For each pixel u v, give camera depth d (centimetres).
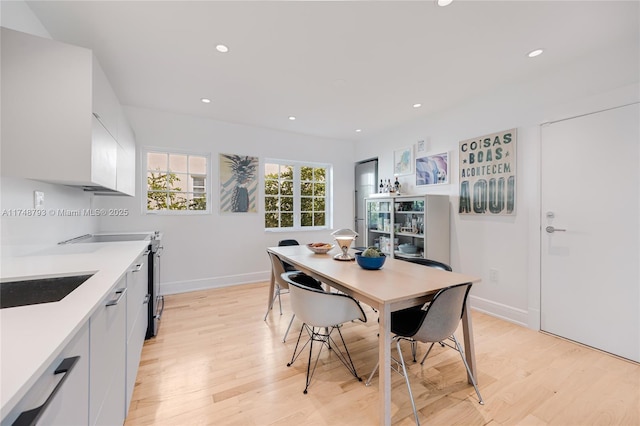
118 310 123
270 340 233
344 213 500
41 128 130
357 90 281
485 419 147
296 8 164
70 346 71
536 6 163
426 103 315
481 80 260
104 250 179
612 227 209
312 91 283
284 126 409
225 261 392
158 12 167
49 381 61
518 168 266
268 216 439
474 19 174
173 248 358
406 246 353
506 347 221
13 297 111
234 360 203
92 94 140
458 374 186
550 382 177
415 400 161
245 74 247
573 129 229
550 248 244
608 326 212
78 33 187
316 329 254
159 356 207
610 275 211
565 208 234
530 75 249
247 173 406
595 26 181
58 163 133
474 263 305
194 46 203
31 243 165
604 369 191
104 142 167
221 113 353
